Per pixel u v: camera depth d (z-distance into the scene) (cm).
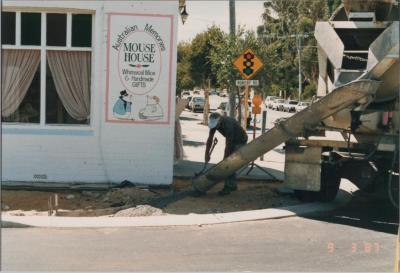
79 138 1252
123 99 1253
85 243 824
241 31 2816
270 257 772
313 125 1052
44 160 1249
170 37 1251
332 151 1123
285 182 1108
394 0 1098
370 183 1116
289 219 1013
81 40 1262
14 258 738
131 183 1238
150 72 1252
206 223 962
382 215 1059
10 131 1240
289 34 6575
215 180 1145
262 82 2900
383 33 971
